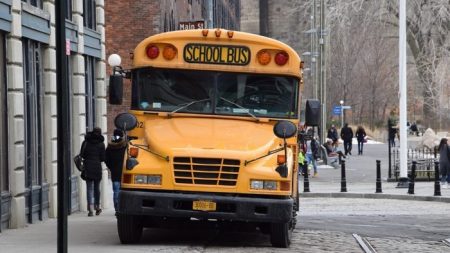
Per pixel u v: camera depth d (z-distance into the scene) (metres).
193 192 15.54
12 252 15.48
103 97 30.41
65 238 10.45
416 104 102.12
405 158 39.62
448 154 39.59
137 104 17.08
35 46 22.59
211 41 17.06
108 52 44.81
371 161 63.28
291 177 15.95
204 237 18.56
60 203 10.41
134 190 15.66
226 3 87.44
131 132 17.05
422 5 69.88
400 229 21.67
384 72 115.81
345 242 18.19
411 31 72.25
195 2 62.44
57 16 10.37
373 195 35.62
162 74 17.09
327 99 112.19
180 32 17.11
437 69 69.69
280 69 16.97
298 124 17.08
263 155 15.81
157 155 15.76
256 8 151.12
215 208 15.45
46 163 23.52
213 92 17.02
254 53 17.00
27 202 21.61
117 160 23.31
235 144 15.95
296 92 17.05
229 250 16.08
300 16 138.25
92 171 24.42
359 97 116.75
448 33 69.69
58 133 10.41
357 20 71.56
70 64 26.42
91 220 23.09
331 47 106.00
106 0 44.88
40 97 23.02
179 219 16.72
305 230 20.95
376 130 112.50
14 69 20.23
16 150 20.33
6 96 20.09
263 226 16.83
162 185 15.57
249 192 15.52
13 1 20.14
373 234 20.17
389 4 70.12
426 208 29.86
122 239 16.77
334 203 32.75
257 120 16.91
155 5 44.78
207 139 16.06
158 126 16.64
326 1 71.75
